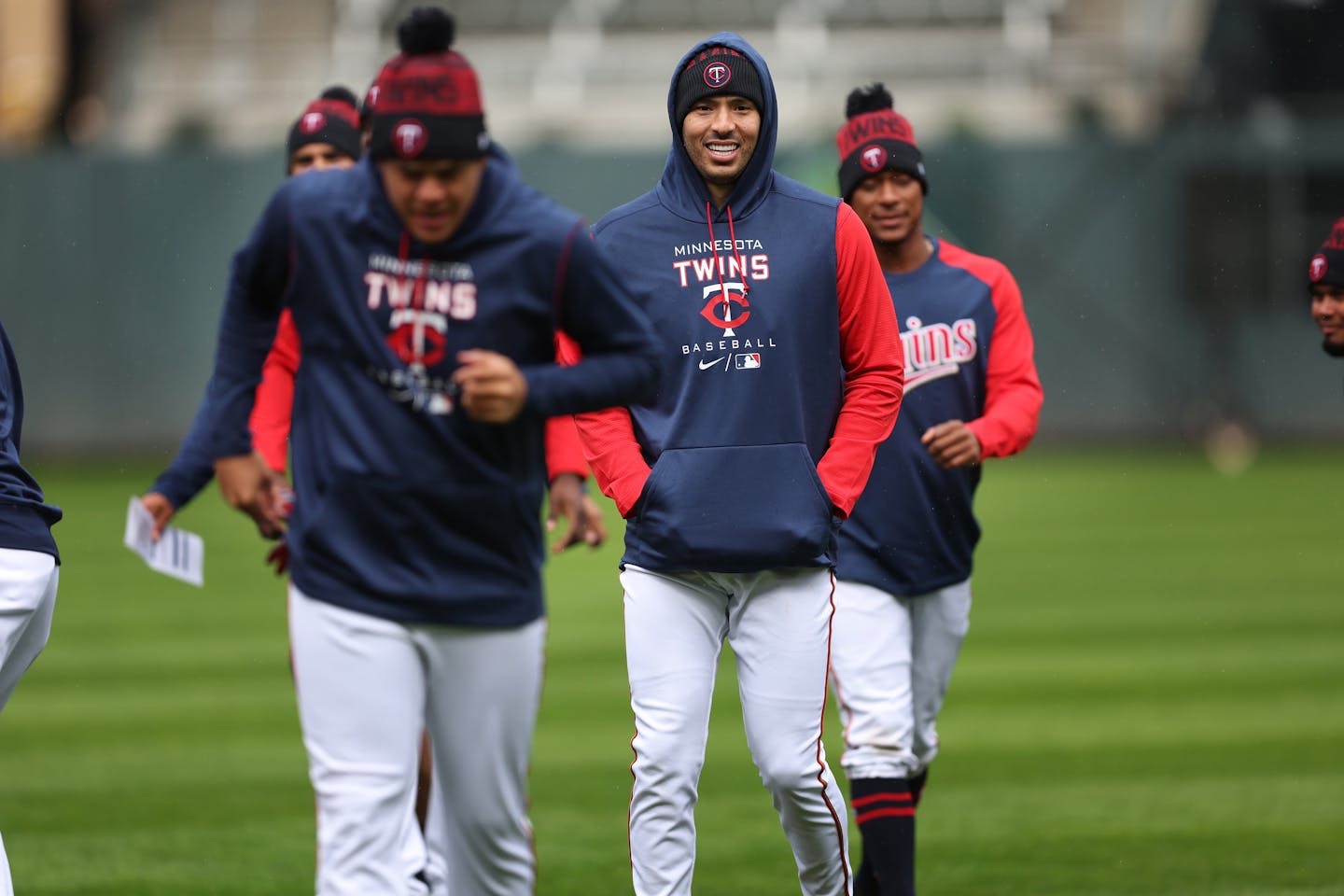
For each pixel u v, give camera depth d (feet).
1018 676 114.62
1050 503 235.20
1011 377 63.46
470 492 43.04
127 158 293.84
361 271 42.63
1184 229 305.12
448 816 45.73
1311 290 64.95
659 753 52.19
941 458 59.77
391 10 371.97
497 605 43.68
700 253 53.26
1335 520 209.87
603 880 67.10
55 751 93.40
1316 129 305.73
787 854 71.10
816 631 53.06
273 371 59.26
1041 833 73.82
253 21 367.86
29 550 50.90
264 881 67.05
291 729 99.81
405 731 43.52
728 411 52.42
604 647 128.98
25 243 293.84
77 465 289.33
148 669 120.37
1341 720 99.14
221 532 214.28
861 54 358.02
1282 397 305.12
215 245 293.64
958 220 305.94
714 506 51.96
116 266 293.84
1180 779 84.38
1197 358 305.53
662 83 360.07
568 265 42.29
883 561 60.75
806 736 53.06
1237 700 105.40
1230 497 237.04
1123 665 118.32
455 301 42.37
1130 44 355.36
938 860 69.56
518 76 362.94
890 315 54.24
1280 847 71.10
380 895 43.04
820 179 304.91
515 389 40.83
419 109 40.60
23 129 352.90
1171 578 161.89
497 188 42.32
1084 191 304.91
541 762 90.22
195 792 83.41
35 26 352.69
